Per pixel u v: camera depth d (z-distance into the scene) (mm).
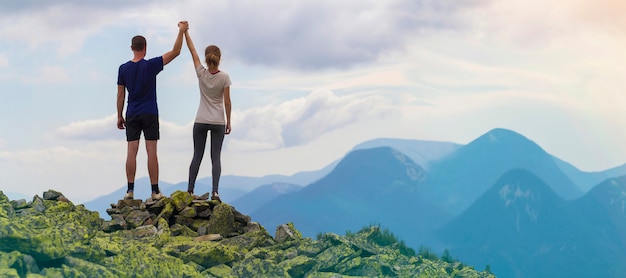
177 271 7527
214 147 10148
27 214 8188
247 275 7840
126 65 9820
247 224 9898
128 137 9875
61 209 8938
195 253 8055
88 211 9188
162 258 7613
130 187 9945
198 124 10125
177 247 8398
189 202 9766
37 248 6625
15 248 6621
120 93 9930
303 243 8898
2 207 8148
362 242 8789
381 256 8344
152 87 9867
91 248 7152
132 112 9812
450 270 8641
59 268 6656
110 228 9109
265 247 9000
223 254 8156
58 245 6836
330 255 8273
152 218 9508
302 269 8031
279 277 7715
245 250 8742
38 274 6438
